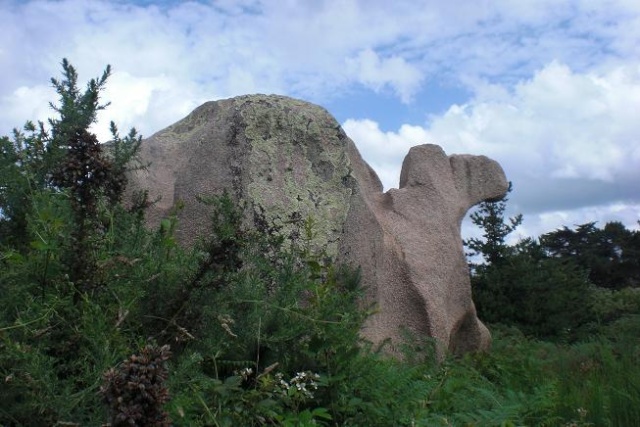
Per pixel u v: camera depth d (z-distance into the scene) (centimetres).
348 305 486
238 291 415
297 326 416
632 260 3481
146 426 250
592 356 841
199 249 423
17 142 443
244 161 719
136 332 363
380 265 780
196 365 349
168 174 743
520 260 1558
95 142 348
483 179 1052
